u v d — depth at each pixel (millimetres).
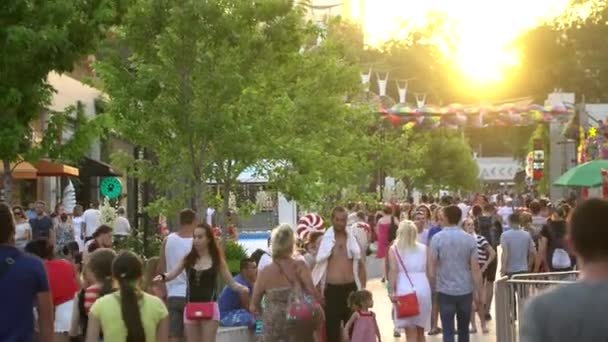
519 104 67688
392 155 67812
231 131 32688
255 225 64812
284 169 37531
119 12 28406
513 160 195875
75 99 54844
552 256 30453
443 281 23094
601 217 7469
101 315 13367
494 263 30797
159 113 31828
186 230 22422
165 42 30844
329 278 23094
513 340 21438
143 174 34750
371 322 22344
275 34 31906
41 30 25172
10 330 12211
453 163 125375
